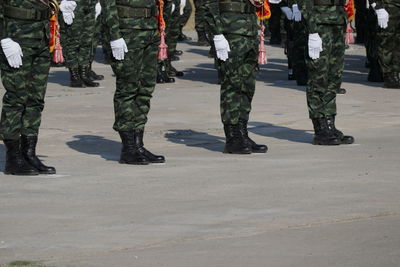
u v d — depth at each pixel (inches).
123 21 767.1
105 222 583.8
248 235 547.2
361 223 570.9
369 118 1056.8
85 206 629.0
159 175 735.7
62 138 935.0
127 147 791.1
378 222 573.0
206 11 813.9
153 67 789.2
